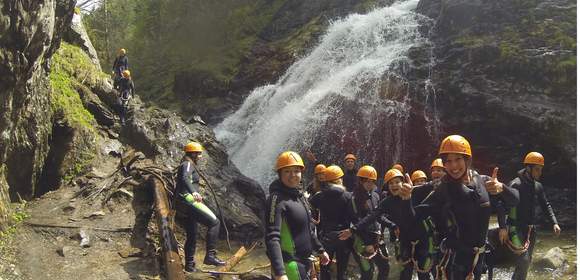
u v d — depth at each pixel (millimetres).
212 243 6000
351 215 5211
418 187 4457
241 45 25375
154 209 6996
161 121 10328
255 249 7918
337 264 5543
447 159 3814
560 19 11727
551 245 7684
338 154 14336
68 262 5758
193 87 23734
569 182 10336
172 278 5293
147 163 9062
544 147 10641
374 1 21438
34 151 7184
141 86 28781
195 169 6289
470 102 11828
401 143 13352
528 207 5145
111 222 6758
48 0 5934
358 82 14625
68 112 9062
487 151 11828
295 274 3529
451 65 12625
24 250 5797
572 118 10273
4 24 5172
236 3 28641
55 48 7562
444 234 4098
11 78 5613
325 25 22172
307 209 3725
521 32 11938
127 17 33438
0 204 6137
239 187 9891
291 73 19469
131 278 5551
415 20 15812
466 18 13180
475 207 3783
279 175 3695
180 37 29656
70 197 7426
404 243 4762
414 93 13062
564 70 10656
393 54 14820
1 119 5836
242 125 18688
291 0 26406
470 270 3842
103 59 30344
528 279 5988
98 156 8844
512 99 11125
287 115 16109
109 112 10492
